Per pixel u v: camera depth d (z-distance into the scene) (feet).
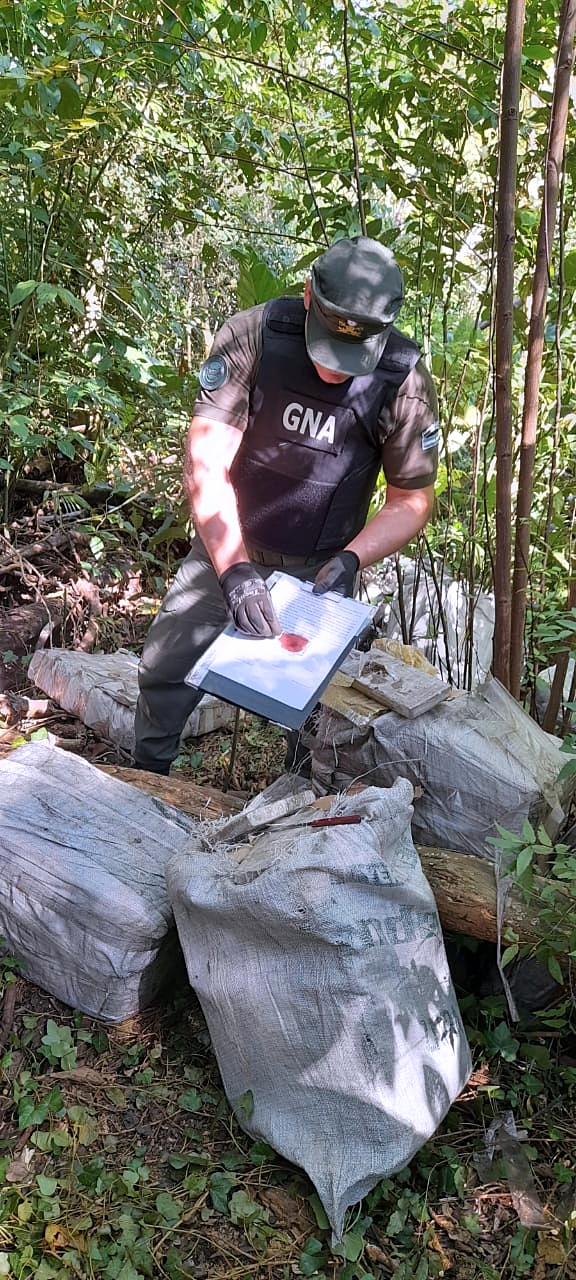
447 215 9.37
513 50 6.86
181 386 11.98
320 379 6.94
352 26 9.21
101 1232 5.49
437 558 10.89
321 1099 5.71
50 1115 6.16
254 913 5.66
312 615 6.73
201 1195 5.77
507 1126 6.29
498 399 7.68
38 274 12.07
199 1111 6.31
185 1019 6.98
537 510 9.93
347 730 7.64
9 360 11.21
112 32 9.91
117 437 13.64
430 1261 5.49
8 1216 5.50
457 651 10.65
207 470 7.12
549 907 6.44
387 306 6.22
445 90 9.12
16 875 6.93
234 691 6.15
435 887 6.74
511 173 7.14
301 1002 5.64
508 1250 5.59
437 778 7.25
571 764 5.99
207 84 12.61
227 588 6.73
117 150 12.16
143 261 15.11
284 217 11.02
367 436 7.21
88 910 6.57
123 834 7.22
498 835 7.07
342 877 5.63
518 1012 7.09
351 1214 5.67
